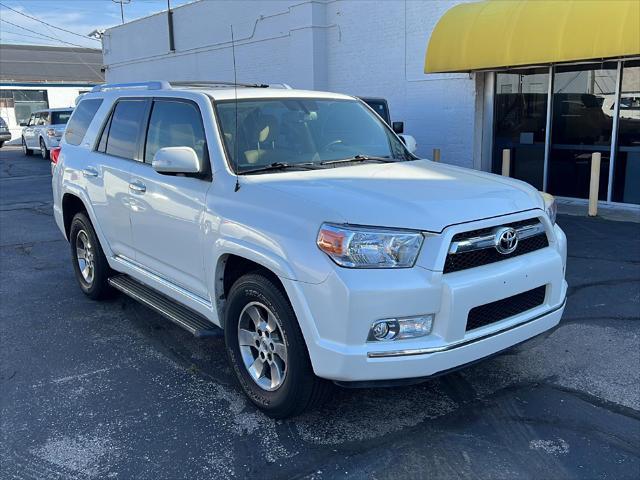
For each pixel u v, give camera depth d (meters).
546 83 11.26
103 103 5.62
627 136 10.38
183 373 4.34
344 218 3.13
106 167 5.17
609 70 10.41
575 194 11.27
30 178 17.61
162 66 22.59
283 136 4.34
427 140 13.45
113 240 5.22
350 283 3.01
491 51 10.39
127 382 4.21
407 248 3.08
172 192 4.24
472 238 3.24
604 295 5.80
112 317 5.52
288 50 16.47
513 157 12.09
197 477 3.12
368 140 4.77
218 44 19.22
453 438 3.43
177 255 4.28
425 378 3.12
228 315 3.77
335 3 15.01
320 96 4.91
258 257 3.40
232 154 3.98
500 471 3.12
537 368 4.28
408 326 3.09
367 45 14.41
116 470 3.19
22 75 39.00
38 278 6.85
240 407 3.83
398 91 13.90
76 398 3.99
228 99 4.34
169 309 4.53
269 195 3.52
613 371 4.22
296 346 3.28
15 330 5.22
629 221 9.30
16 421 3.70
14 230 9.81
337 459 3.25
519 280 3.38
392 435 3.47
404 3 13.34
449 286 3.09
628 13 8.66
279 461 3.24
